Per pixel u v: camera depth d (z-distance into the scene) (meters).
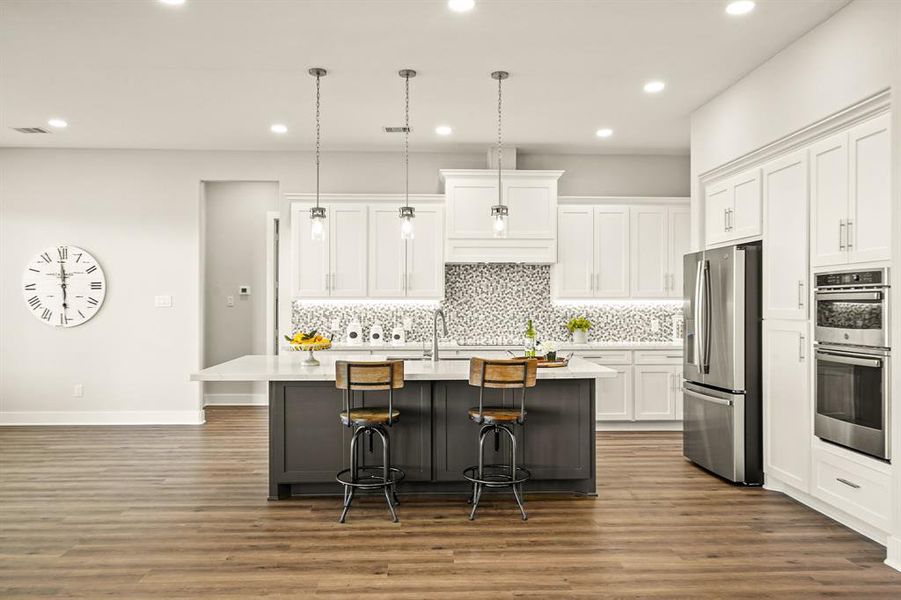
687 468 5.32
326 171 7.32
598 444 6.20
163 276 7.27
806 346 4.13
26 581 3.17
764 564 3.36
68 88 5.18
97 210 7.23
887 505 3.41
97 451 5.91
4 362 7.19
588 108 5.70
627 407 6.86
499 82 5.01
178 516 4.12
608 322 7.49
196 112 5.83
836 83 3.80
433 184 7.36
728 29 4.05
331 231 6.96
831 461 3.89
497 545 3.64
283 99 5.46
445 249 6.95
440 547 3.61
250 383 8.65
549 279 7.43
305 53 4.46
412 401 4.53
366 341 7.28
